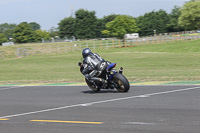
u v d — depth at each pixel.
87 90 39.97
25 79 61.19
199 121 20.52
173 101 28.31
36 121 23.53
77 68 83.38
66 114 25.56
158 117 22.36
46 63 107.06
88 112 25.80
